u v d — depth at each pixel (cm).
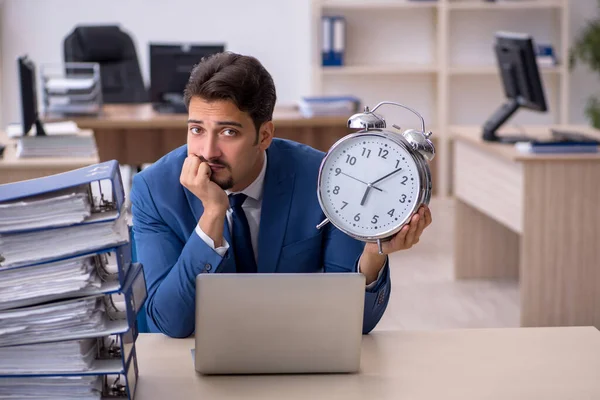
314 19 794
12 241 163
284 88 844
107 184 396
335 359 187
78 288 164
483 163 521
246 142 195
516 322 480
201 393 178
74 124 512
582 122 859
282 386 182
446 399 176
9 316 163
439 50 803
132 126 610
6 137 517
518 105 523
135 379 180
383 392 179
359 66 801
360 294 184
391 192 185
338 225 188
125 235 169
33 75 469
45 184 170
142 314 248
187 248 198
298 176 221
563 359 196
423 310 503
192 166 196
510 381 184
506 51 526
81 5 812
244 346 184
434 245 654
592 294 473
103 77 721
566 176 464
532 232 468
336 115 634
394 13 825
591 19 839
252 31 832
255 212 221
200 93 191
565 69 813
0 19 804
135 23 820
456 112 846
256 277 181
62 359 167
